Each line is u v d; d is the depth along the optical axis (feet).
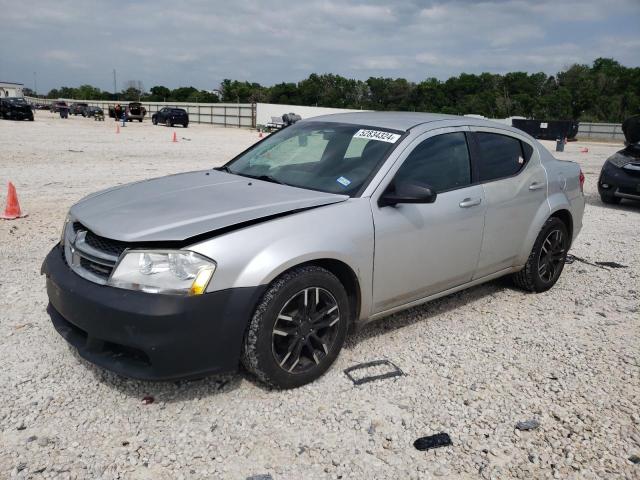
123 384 10.89
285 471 8.70
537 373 12.10
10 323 13.34
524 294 17.13
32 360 11.63
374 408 10.47
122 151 58.75
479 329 14.32
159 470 8.61
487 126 15.24
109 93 463.42
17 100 119.34
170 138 90.02
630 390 11.52
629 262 21.36
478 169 14.39
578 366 12.50
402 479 8.66
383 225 11.79
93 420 9.74
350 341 13.25
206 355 9.68
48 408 10.01
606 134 182.29
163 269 9.46
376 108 341.00
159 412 10.05
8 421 9.57
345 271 11.46
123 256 9.66
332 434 9.64
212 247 9.65
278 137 15.28
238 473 8.61
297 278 10.36
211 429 9.63
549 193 16.47
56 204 27.40
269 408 10.30
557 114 272.10
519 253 15.98
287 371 10.65
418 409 10.51
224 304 9.64
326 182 12.45
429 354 12.76
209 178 13.46
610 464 9.19
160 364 9.37
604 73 296.30
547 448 9.54
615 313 15.89
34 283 16.11
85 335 10.41
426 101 334.85
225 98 367.86
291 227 10.52
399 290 12.58
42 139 69.67
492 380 11.71
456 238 13.51
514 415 10.46
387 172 12.23
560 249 17.48
